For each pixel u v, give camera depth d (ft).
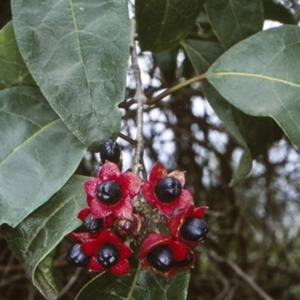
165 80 1.75
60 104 0.80
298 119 0.89
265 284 2.64
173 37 1.01
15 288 2.43
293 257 2.73
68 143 0.85
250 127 1.21
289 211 2.53
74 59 0.82
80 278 2.39
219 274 2.42
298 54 0.95
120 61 0.82
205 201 2.39
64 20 0.83
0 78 0.94
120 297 0.83
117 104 0.81
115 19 0.83
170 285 0.85
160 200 0.73
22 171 0.82
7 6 1.47
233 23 1.14
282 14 1.37
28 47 0.82
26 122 0.86
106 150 0.77
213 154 2.31
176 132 2.19
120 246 0.73
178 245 0.73
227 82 0.95
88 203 0.73
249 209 2.49
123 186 0.72
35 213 0.82
